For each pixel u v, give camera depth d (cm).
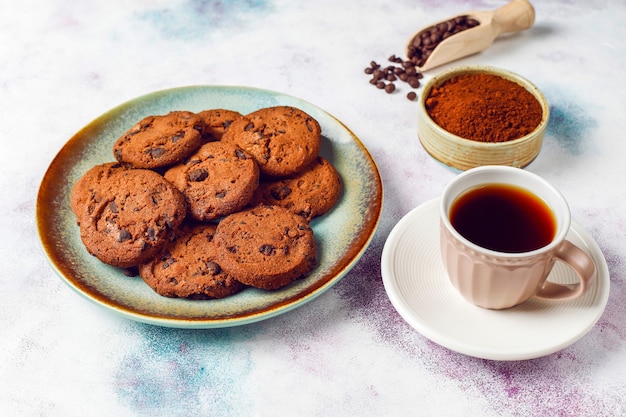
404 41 78
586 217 61
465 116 63
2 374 53
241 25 80
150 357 54
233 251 54
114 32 80
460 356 54
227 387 53
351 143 63
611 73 73
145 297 54
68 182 61
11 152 68
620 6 81
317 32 79
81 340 55
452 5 82
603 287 52
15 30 80
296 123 62
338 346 54
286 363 54
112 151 63
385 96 72
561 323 51
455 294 53
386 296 57
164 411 52
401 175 65
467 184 52
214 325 51
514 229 51
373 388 52
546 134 68
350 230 58
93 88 74
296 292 54
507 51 76
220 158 59
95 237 55
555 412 51
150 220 55
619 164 65
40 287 58
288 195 59
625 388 52
